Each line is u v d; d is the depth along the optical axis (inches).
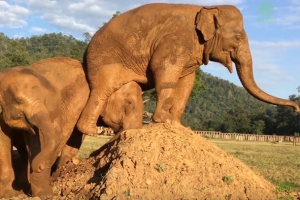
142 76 477.1
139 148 391.2
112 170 367.9
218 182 378.9
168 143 402.0
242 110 3735.2
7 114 384.8
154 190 362.6
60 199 376.5
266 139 2795.3
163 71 451.2
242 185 386.0
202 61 472.7
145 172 372.5
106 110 477.7
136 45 465.7
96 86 472.4
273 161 960.9
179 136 417.7
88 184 383.9
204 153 402.3
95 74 472.7
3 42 5108.3
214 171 386.9
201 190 368.5
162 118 449.4
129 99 476.4
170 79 451.8
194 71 482.3
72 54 1701.5
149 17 465.7
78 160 464.4
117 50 470.9
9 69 397.4
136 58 468.4
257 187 392.8
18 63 2316.7
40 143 378.0
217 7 465.7
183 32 458.9
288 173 702.5
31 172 394.0
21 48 2493.8
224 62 474.3
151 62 460.4
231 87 7524.6
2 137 400.8
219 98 6924.2
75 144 489.1
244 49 470.3
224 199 370.3
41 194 391.5
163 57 453.4
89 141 1492.4
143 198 354.0
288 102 479.8
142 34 464.8
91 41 483.8
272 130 3580.2
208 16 458.3
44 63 485.4
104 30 476.4
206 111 5979.3
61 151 486.3
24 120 383.6
